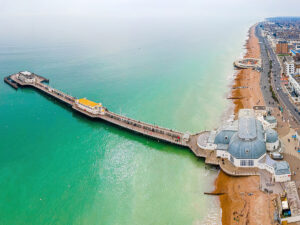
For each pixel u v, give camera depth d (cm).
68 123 19725
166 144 16662
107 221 11362
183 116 19912
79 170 14488
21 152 16088
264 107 19038
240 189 12369
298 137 15188
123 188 13150
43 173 14275
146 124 18525
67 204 12281
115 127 19025
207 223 11019
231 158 13912
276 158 13762
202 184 13175
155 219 11338
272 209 10869
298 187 11894
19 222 11438
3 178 13912
